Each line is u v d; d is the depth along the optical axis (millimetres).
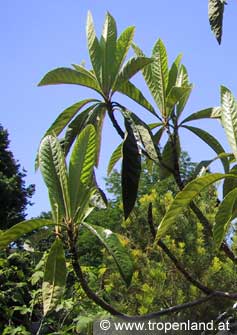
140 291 8266
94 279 7855
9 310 6605
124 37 4719
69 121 4809
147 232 8586
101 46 4719
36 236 4164
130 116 4488
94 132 3883
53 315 6793
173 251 8367
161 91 5008
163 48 5070
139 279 8312
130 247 8617
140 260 8398
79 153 3883
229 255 4578
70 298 6684
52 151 3906
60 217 3844
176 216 3664
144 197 8648
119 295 8211
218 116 4930
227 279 8453
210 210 8484
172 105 4922
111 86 4680
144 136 4402
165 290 8102
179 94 4859
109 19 4746
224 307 7027
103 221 14477
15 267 6918
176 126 4973
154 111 4980
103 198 4594
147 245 8555
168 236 8430
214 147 4992
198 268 8414
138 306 8180
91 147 3889
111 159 5262
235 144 3732
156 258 8594
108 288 8188
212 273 8359
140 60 4586
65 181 3840
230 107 3801
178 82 5281
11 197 30219
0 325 6859
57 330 6574
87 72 4895
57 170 3867
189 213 8523
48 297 3699
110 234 3645
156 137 4984
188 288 8195
